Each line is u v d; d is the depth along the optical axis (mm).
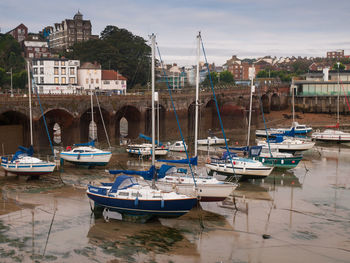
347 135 60594
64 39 171250
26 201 29406
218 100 79688
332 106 95938
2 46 135375
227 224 25453
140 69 119000
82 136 59188
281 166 40469
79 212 27219
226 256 21047
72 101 53500
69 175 37844
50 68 97500
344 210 28469
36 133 49406
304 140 54812
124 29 132000
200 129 74188
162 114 67438
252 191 33250
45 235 23328
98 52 118688
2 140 48219
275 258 20859
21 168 34781
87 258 20625
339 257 21031
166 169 29766
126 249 21719
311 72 120688
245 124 81938
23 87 108750
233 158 36594
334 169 42469
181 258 20766
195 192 26922
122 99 60312
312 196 31953
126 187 26219
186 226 25047
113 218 26234
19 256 20688
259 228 24844
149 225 25156
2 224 24844
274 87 96625
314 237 23578
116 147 55781
